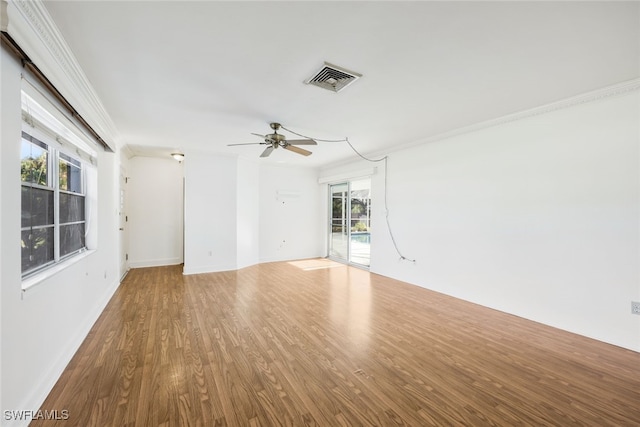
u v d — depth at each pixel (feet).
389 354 7.87
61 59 6.26
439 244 13.98
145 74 7.62
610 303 8.64
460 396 6.11
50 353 6.25
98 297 10.46
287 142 11.57
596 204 8.93
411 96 9.07
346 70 7.43
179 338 8.64
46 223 7.15
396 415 5.51
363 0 4.95
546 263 10.05
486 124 11.66
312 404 5.79
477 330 9.52
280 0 4.93
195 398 5.90
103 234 11.30
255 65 7.18
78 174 9.55
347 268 19.58
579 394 6.23
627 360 7.65
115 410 5.51
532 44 6.33
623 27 5.72
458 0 4.96
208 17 5.39
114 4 5.01
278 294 13.35
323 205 23.93
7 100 4.70
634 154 8.23
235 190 18.62
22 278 5.89
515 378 6.80
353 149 16.71
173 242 19.62
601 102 8.80
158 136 13.79
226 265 18.42
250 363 7.29
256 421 5.30
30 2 4.67
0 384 4.42
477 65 7.22
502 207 11.36
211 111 10.32
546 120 10.04
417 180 15.19
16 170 4.97
